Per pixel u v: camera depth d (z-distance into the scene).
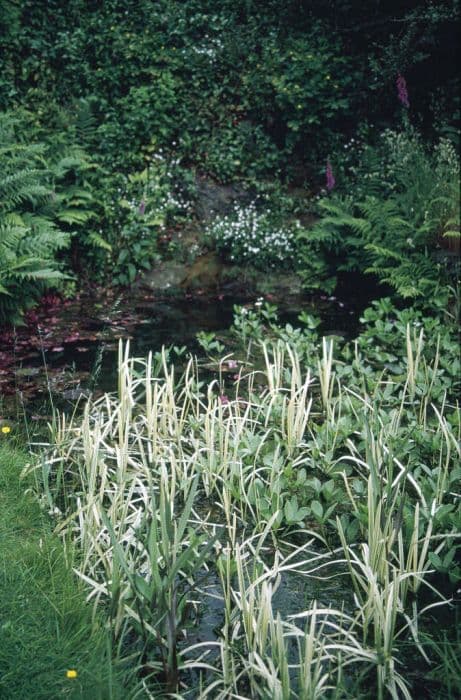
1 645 2.56
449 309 7.14
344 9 9.80
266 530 3.15
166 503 2.84
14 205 6.92
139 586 2.64
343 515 3.57
